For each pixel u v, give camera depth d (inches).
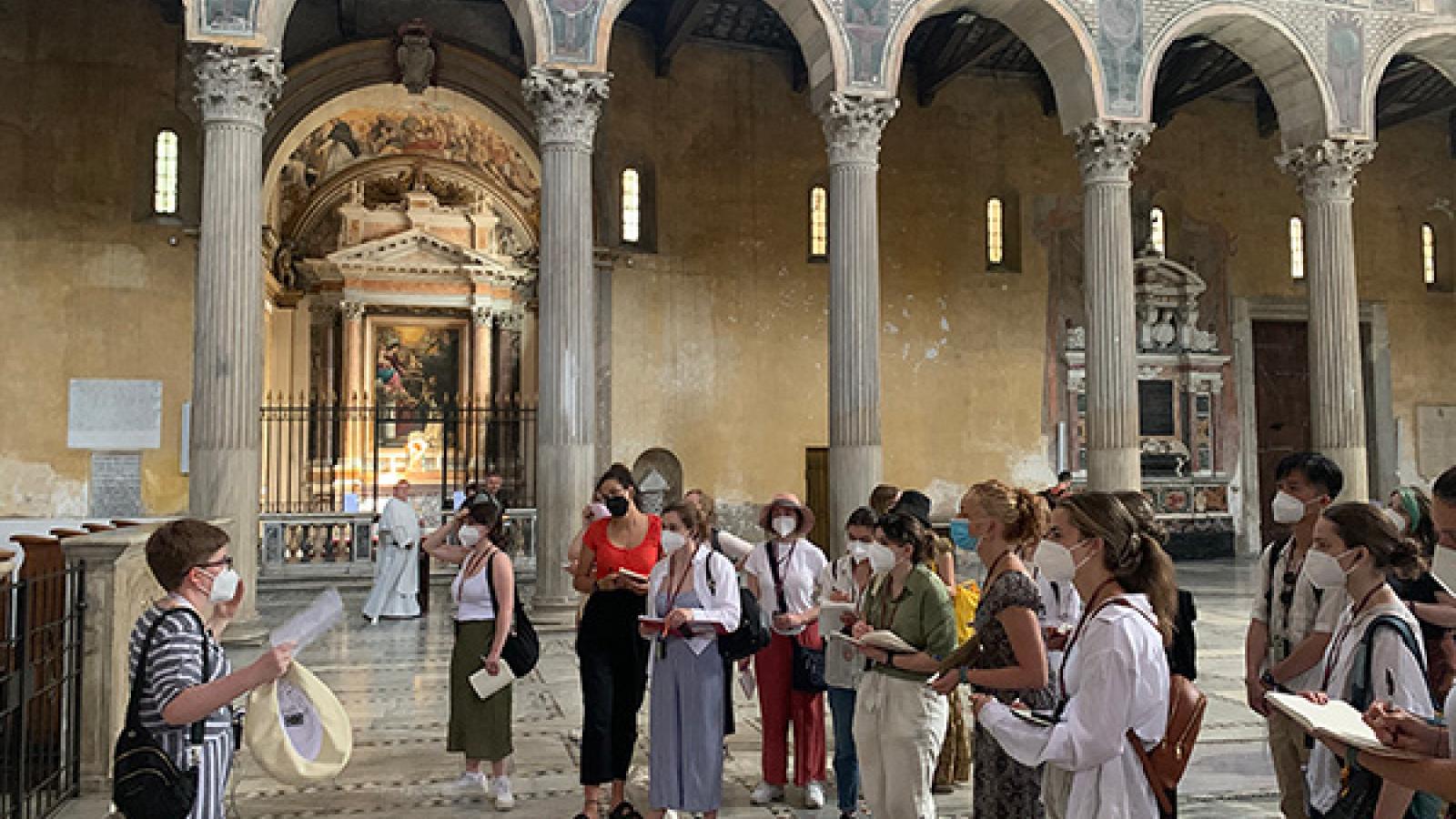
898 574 208.5
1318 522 169.8
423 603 602.5
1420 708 152.9
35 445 678.5
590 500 531.5
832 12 580.4
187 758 141.5
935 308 839.1
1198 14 633.0
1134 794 136.4
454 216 1101.1
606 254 767.1
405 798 268.8
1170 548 869.8
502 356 1125.7
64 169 693.3
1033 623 166.9
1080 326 868.6
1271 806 258.7
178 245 706.8
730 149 807.1
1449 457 928.3
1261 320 914.7
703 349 790.5
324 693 157.2
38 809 241.1
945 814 256.5
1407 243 939.3
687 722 231.0
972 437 837.2
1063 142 877.2
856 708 210.2
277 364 1056.2
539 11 541.3
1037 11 615.2
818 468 806.5
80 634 256.7
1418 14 672.4
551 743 323.3
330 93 756.0
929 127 849.5
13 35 691.4
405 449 1088.2
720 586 231.8
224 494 480.1
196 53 497.7
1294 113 668.1
